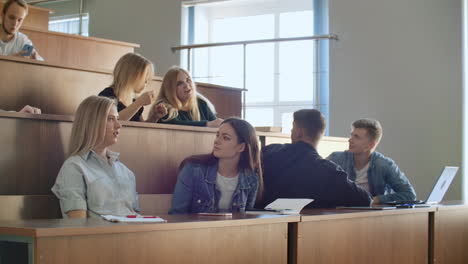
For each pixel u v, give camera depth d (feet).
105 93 9.26
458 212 9.34
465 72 16.83
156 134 8.08
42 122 6.98
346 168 10.52
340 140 13.07
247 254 5.54
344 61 18.29
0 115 6.60
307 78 19.75
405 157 17.25
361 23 18.11
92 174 6.67
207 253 5.13
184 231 4.93
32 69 9.95
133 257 4.52
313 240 6.32
